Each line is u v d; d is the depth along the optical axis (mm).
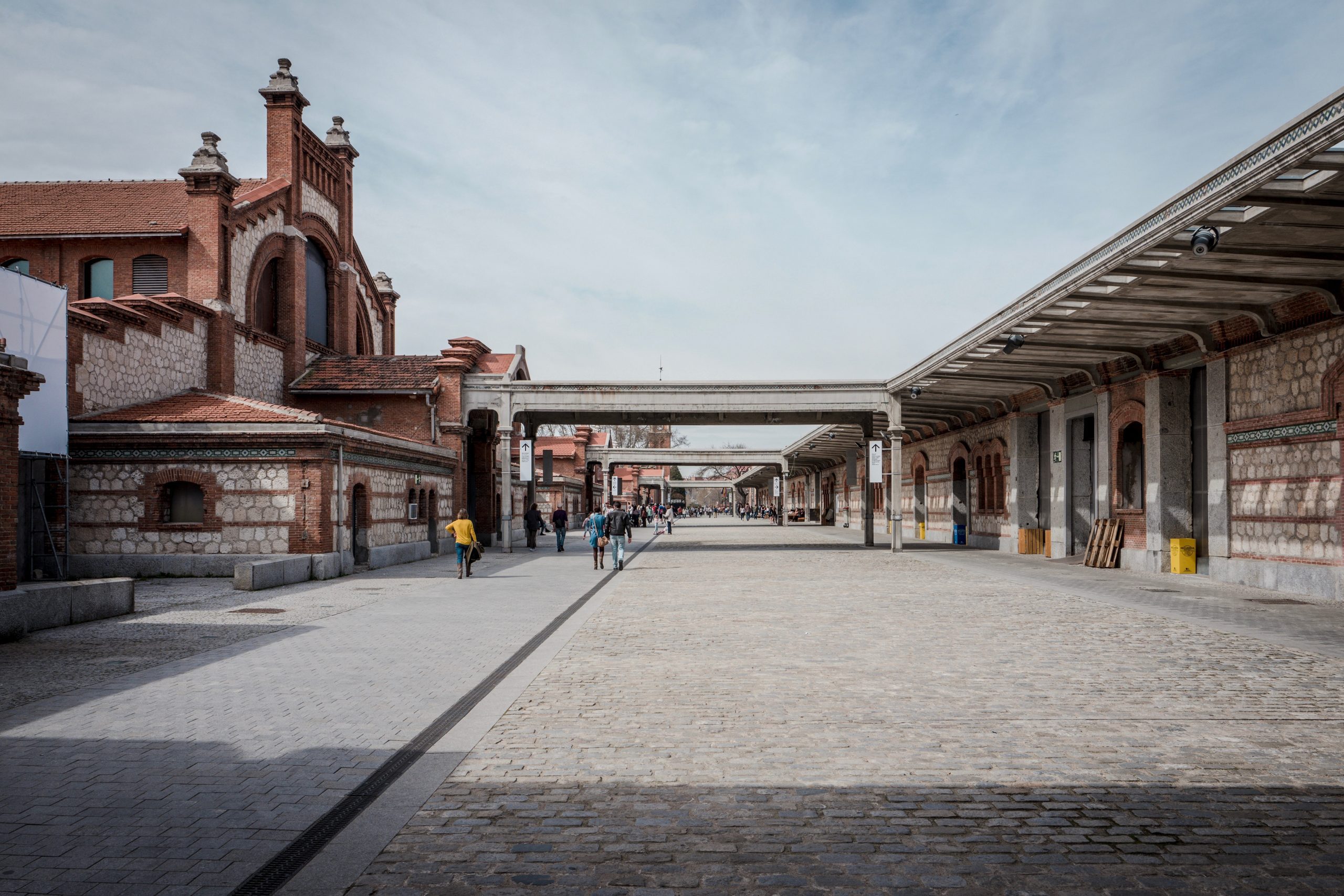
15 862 4422
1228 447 17844
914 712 7301
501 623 12797
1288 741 6422
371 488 23672
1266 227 11617
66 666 9516
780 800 5250
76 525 20594
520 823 4918
